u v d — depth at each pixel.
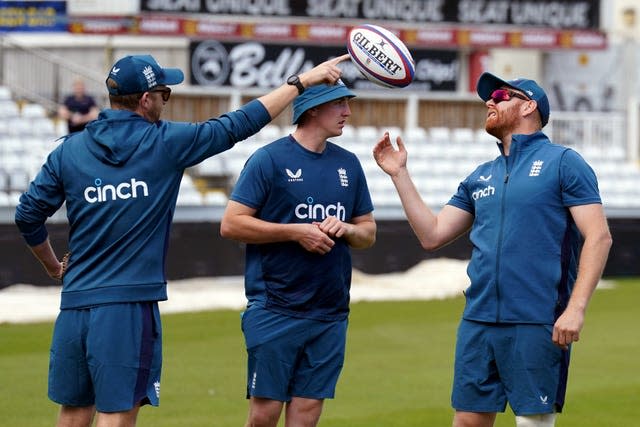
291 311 21.17
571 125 78.62
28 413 29.44
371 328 44.72
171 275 56.94
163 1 73.06
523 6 80.81
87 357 18.59
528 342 19.34
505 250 19.53
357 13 76.94
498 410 19.84
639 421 29.36
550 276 19.36
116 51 84.12
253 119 19.33
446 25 79.31
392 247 61.59
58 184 19.06
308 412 21.56
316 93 21.06
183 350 39.38
